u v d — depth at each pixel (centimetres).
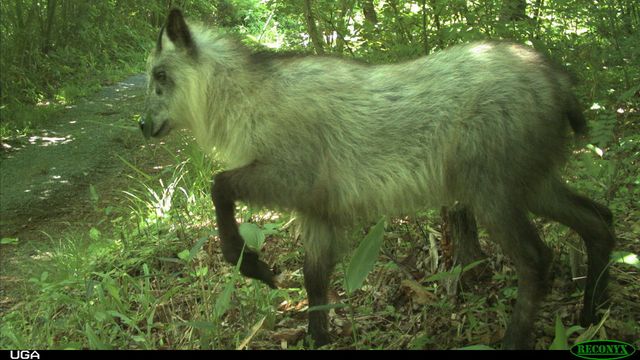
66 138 525
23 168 465
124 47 846
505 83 226
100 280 302
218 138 247
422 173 232
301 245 303
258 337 253
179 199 351
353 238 287
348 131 234
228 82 242
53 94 654
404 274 274
